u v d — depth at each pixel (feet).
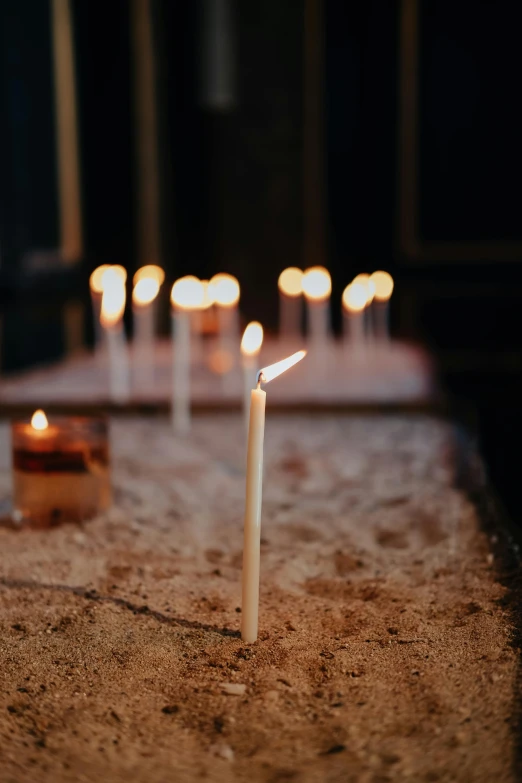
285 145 18.44
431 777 2.69
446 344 15.83
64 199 15.58
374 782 2.68
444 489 6.15
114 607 4.04
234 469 6.89
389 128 16.93
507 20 16.12
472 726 2.96
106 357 13.21
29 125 13.98
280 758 2.83
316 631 3.79
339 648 3.60
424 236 16.92
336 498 6.01
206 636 3.74
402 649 3.57
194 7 18.15
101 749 2.89
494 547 4.82
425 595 4.18
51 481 5.22
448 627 3.78
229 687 3.27
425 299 16.94
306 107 17.89
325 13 17.38
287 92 18.25
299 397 9.30
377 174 17.30
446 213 16.78
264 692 3.25
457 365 13.00
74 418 5.62
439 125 16.57
